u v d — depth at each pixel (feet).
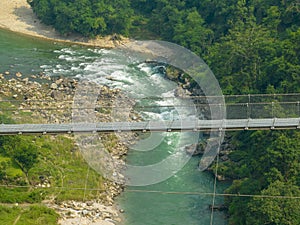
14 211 173.17
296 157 170.40
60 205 180.55
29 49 333.42
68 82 272.72
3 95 253.85
